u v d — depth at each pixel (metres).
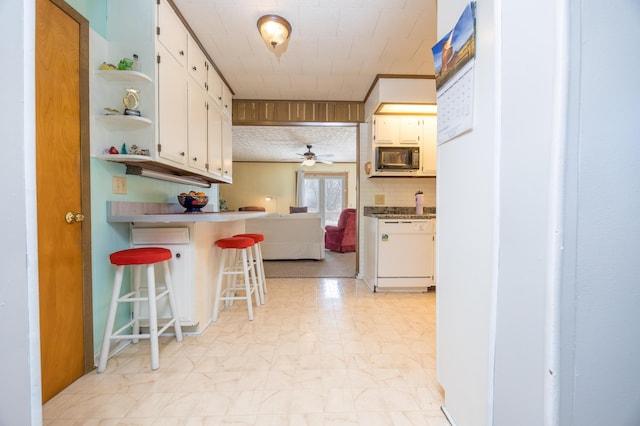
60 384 1.47
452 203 1.21
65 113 1.54
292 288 3.32
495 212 0.85
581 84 0.61
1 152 0.55
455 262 1.19
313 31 2.27
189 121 2.30
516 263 0.75
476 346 1.03
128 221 1.86
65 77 1.54
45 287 1.41
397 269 3.14
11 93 0.56
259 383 1.53
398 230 3.14
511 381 0.77
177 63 2.10
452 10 1.20
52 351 1.44
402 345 1.96
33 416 0.60
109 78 1.80
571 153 0.61
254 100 3.65
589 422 0.63
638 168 0.63
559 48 0.60
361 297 3.00
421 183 3.80
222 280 2.53
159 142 1.89
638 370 0.64
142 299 1.67
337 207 8.50
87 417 1.29
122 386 1.50
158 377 1.58
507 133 0.80
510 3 0.78
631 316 0.64
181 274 2.03
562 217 0.61
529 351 0.70
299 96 3.59
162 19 1.90
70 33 1.57
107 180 1.84
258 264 2.82
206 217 1.90
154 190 2.39
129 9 1.83
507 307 0.79
